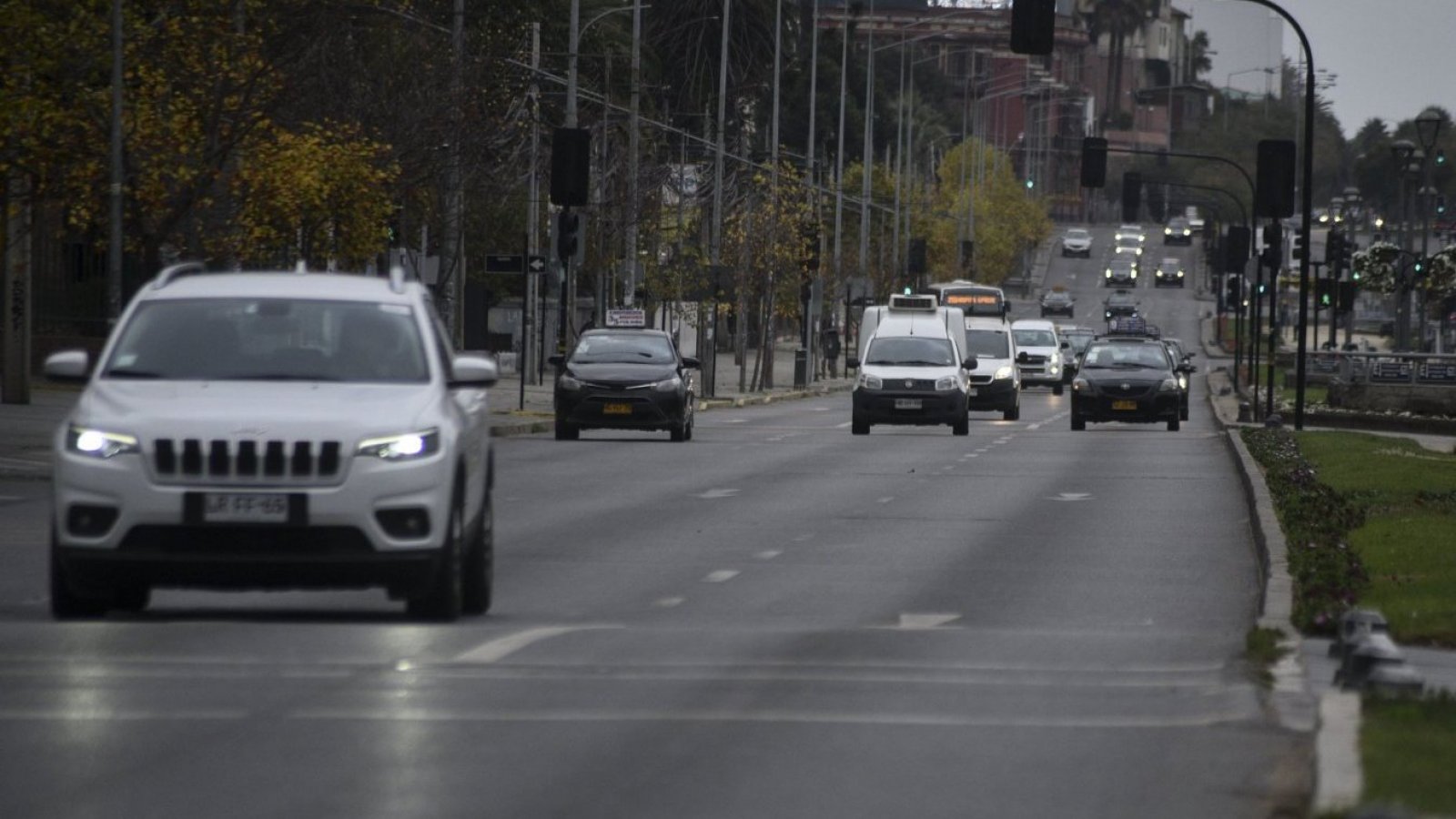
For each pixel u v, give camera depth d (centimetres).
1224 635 3709
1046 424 14175
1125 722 2752
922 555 5150
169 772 2362
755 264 19388
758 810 2198
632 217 16438
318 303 3878
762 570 4784
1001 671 3212
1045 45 8688
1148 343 13525
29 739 2553
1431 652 3509
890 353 12388
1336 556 4650
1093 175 14700
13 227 10650
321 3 9306
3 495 6569
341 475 3469
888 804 2236
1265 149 11719
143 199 9038
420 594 3559
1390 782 2114
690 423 10931
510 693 2925
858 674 3145
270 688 2934
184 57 8756
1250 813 2208
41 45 8094
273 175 9350
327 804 2200
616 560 4984
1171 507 6794
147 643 3366
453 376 3819
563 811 2181
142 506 3447
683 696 2916
